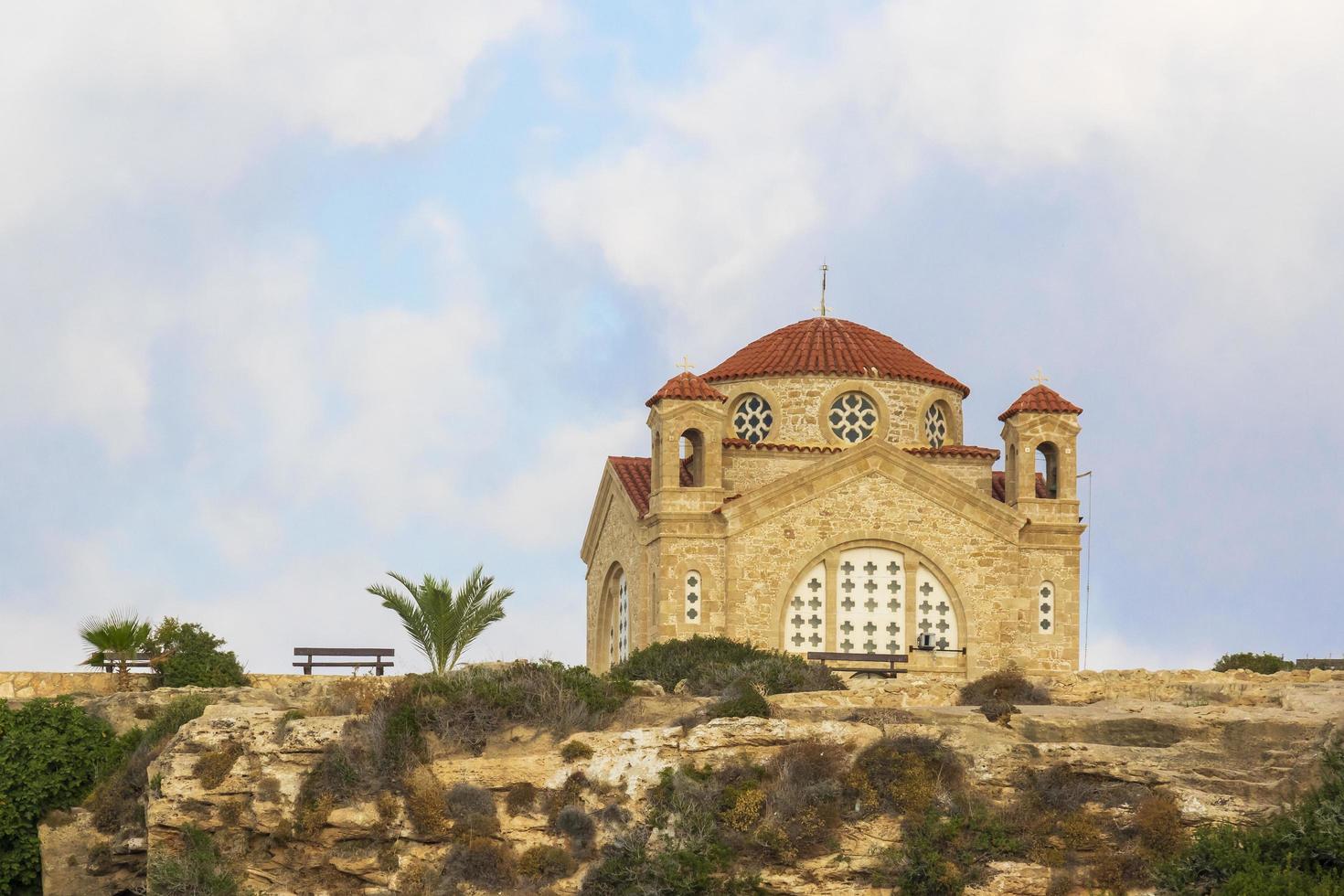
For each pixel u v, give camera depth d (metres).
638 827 52.16
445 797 53.28
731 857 51.00
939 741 53.47
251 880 53.47
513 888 51.53
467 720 56.03
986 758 52.66
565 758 54.06
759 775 52.81
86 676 65.69
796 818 51.44
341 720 55.59
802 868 50.59
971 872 49.94
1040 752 52.66
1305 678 61.38
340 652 66.94
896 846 50.88
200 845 54.16
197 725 56.28
